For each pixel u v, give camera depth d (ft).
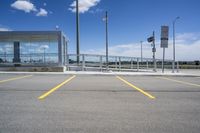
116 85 43.78
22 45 87.86
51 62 86.17
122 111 23.06
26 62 87.35
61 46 84.74
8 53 87.86
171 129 17.76
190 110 23.76
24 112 22.40
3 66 86.28
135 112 22.71
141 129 17.70
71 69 92.73
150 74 74.49
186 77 69.56
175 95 32.81
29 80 51.96
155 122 19.47
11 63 86.63
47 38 86.94
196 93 34.86
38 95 31.55
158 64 130.82
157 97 30.99
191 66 153.58
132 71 95.50
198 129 17.84
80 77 63.21
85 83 46.75
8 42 87.81
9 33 83.41
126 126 18.37
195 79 61.46
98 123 19.10
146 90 37.47
